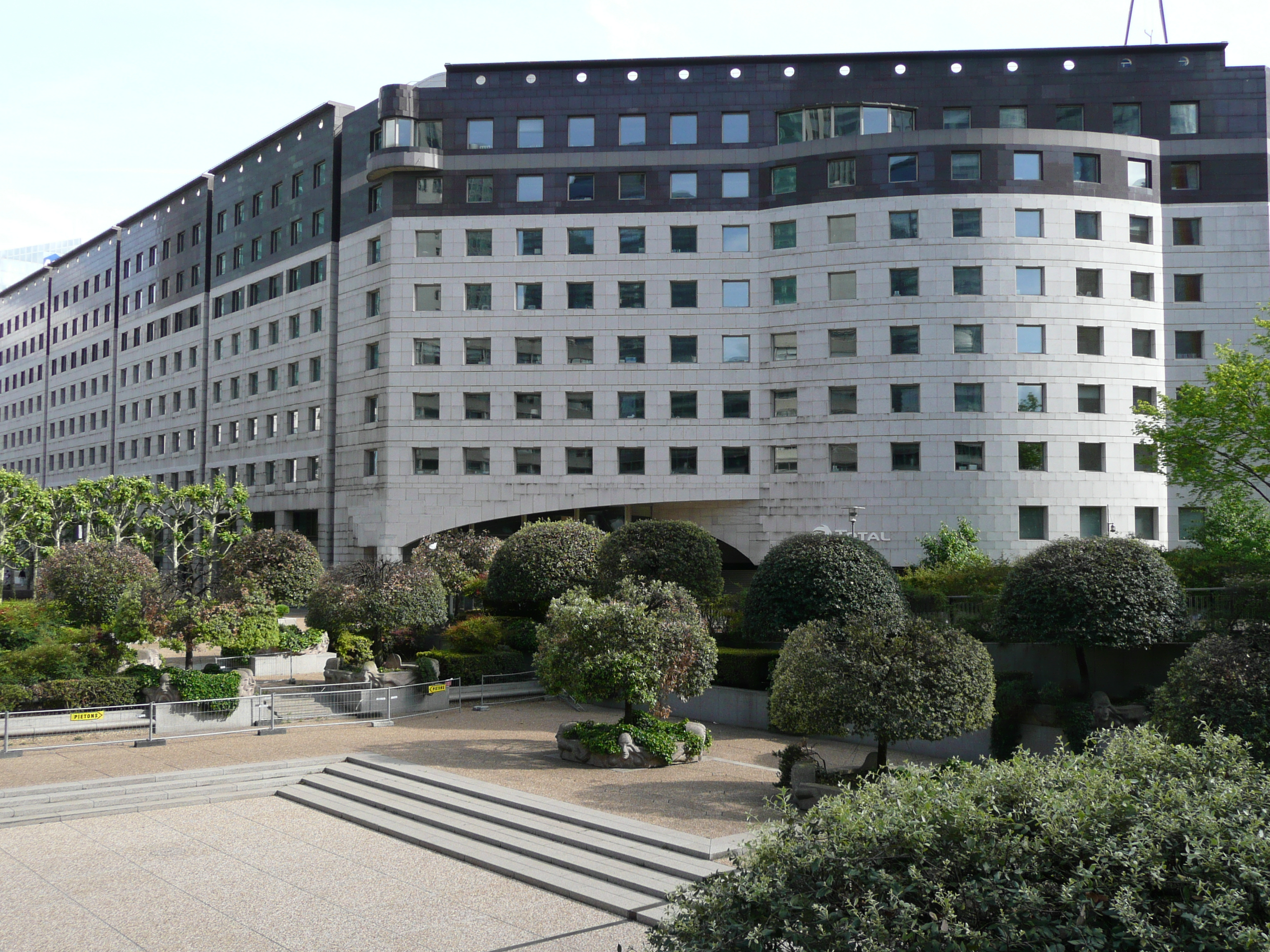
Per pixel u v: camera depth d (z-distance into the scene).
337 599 31.30
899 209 48.03
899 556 47.25
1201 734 9.84
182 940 11.98
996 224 47.34
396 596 30.97
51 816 17.61
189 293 71.69
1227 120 48.41
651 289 50.84
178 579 31.88
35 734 23.45
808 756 19.28
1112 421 47.19
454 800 18.06
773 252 49.91
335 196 58.56
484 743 23.88
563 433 51.09
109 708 23.91
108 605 34.00
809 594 26.61
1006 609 23.91
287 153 62.44
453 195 52.44
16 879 14.28
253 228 65.44
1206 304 47.97
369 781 19.70
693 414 50.38
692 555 32.28
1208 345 47.88
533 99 52.16
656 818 16.66
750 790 19.14
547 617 23.03
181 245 73.25
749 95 50.81
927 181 47.84
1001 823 7.64
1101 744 11.23
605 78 51.81
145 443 76.50
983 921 7.07
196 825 17.53
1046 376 47.09
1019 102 49.06
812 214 49.25
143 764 21.14
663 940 7.87
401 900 13.48
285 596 36.62
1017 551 46.50
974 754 23.06
